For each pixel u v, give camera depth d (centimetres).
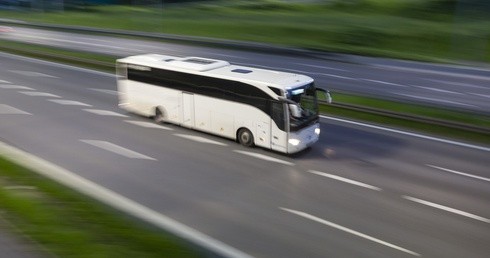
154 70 2169
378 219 1327
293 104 1750
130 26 6744
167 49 4559
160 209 1376
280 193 1498
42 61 3878
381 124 2231
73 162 1736
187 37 5062
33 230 1028
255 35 5775
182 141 1989
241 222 1304
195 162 1756
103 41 5172
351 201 1444
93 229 1053
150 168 1691
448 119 2305
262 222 1304
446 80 3391
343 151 1891
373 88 3062
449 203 1431
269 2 8825
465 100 2809
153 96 2212
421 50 5091
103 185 1539
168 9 8788
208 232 1245
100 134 2067
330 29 5931
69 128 2142
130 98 2325
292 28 6041
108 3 9712
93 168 1681
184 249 1003
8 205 1154
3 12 9125
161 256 955
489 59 4575
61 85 3008
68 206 1173
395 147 1933
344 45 5194
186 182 1575
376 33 5691
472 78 3494
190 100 2055
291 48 4297
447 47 5150
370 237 1226
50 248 957
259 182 1584
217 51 4441
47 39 5328
